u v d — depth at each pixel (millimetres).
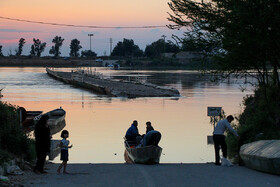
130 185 10141
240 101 53969
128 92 64562
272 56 16984
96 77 103375
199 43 17547
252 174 11859
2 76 121562
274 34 15609
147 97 60500
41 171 12305
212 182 10484
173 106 48406
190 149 23547
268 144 13281
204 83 94125
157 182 10555
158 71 165750
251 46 15867
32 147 15211
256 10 15242
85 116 39219
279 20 14812
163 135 28594
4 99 55125
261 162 12039
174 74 137000
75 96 61500
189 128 31953
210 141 20625
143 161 16078
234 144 18797
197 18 17203
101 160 20500
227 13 15719
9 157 11945
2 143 13234
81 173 12227
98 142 25750
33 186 9828
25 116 30906
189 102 53094
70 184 10219
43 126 12430
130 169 13242
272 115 18328
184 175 11719
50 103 50969
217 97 60312
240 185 10055
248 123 19859
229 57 16641
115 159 20750
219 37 16609
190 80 104438
